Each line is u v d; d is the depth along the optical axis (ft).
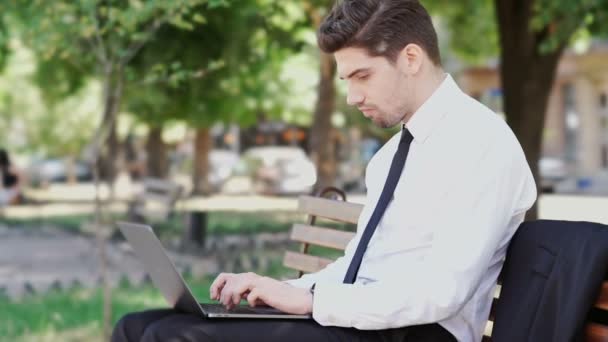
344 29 9.28
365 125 99.71
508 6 37.86
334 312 8.86
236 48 33.88
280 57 41.73
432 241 9.29
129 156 142.10
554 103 120.26
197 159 84.43
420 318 8.81
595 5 35.63
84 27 23.94
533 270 8.80
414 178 9.45
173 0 23.06
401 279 8.93
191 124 45.98
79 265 41.22
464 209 9.01
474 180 9.03
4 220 69.82
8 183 89.92
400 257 9.48
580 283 8.10
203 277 33.17
